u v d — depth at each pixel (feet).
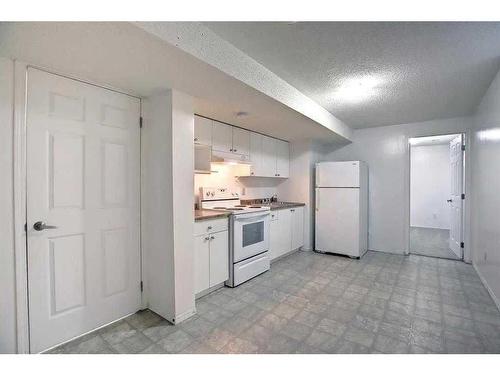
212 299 8.19
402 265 11.57
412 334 6.24
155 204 7.17
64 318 5.87
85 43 4.49
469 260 11.84
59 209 5.74
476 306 7.67
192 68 5.46
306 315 7.18
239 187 12.82
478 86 8.35
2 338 5.05
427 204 21.11
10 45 4.53
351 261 12.20
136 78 6.01
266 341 5.99
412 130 13.19
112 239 6.70
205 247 8.21
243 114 9.09
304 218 14.28
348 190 12.87
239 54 6.07
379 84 8.13
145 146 7.33
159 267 7.12
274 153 13.52
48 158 5.56
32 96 5.32
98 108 6.33
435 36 5.50
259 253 10.36
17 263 5.16
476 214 10.89
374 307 7.63
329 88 8.44
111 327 6.53
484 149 9.37
